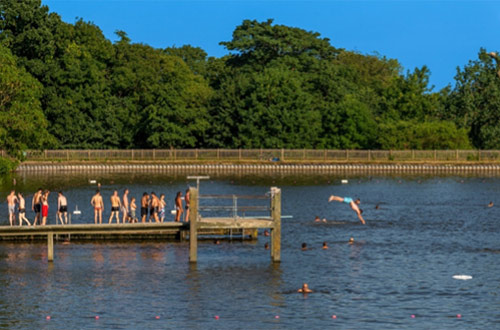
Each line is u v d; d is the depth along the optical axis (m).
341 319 29.92
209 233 48.38
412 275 37.78
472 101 135.50
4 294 33.44
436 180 100.38
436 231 52.66
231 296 33.31
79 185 86.56
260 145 122.75
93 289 34.41
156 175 103.88
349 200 52.94
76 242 46.22
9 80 79.88
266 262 40.69
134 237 47.69
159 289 34.47
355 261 41.22
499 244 47.25
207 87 138.12
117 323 29.22
